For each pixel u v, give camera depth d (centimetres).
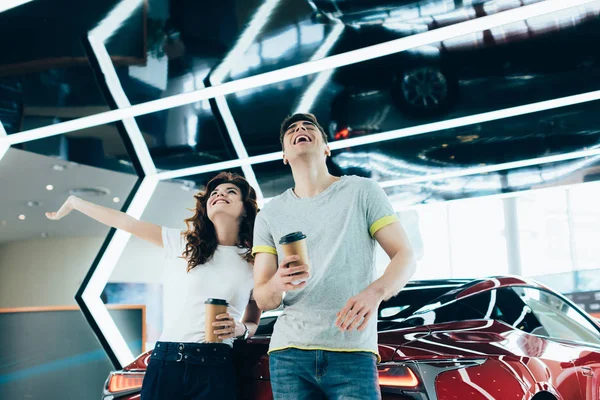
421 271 1494
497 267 1794
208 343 202
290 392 161
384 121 626
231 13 459
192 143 672
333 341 159
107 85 570
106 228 1377
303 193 178
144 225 231
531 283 276
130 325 713
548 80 564
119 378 237
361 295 149
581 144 657
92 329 651
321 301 162
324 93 591
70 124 634
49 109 610
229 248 223
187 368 199
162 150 687
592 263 1927
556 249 1961
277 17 463
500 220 1812
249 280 218
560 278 1193
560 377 233
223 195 219
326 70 549
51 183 1108
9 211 1261
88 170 1043
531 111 605
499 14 464
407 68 552
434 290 249
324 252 165
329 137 656
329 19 466
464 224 1852
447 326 232
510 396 204
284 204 177
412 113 609
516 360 219
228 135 653
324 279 163
